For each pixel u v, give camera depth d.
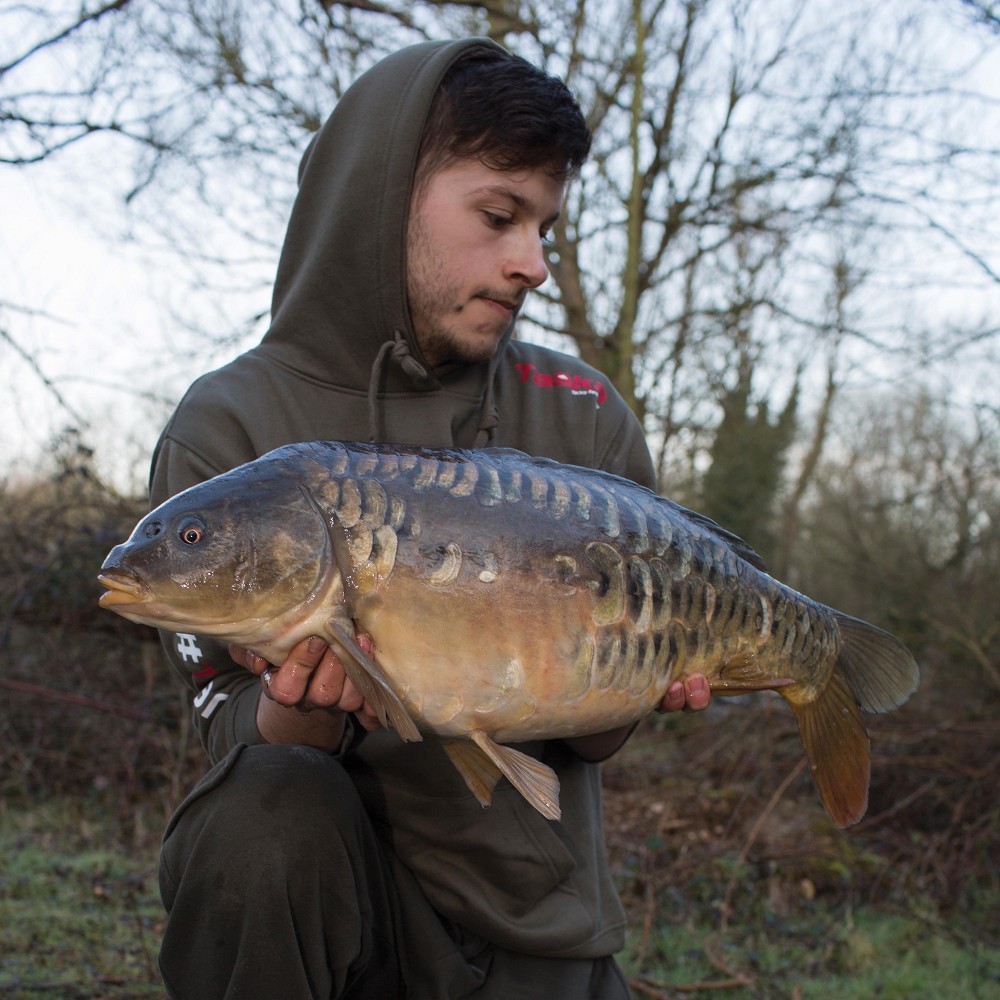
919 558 7.04
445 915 1.73
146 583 1.32
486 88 1.69
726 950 3.12
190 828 1.45
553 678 1.40
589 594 1.42
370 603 1.35
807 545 10.48
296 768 1.45
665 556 1.51
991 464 7.29
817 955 3.15
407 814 1.71
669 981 2.92
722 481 9.81
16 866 3.40
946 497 7.78
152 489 1.75
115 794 4.25
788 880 3.73
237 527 1.33
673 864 3.63
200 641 1.67
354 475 1.38
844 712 1.74
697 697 1.55
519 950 1.72
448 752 1.49
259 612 1.33
